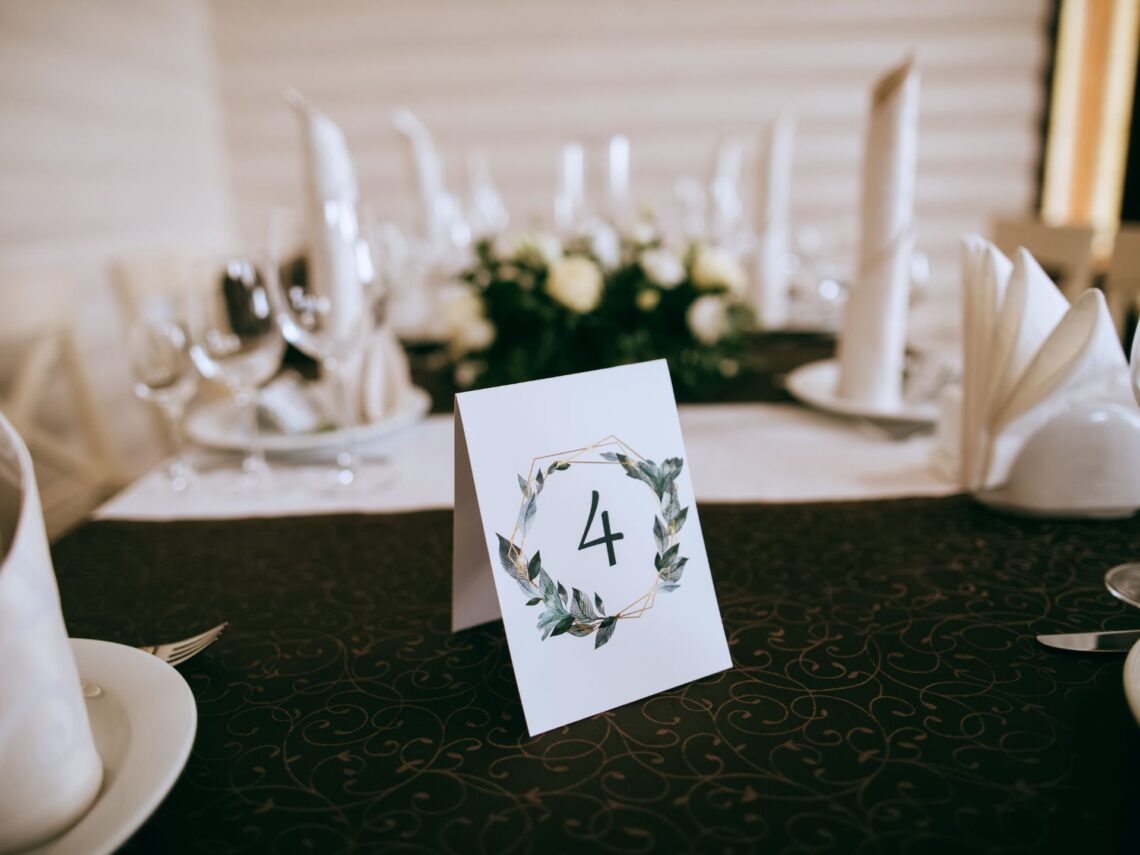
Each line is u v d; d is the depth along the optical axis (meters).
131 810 0.34
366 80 2.25
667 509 0.45
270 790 0.38
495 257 0.96
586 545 0.43
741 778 0.38
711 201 1.42
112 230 1.81
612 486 0.44
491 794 0.37
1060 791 0.36
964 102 2.19
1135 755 0.38
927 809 0.36
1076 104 2.12
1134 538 0.57
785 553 0.56
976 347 0.59
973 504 0.63
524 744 0.40
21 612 0.33
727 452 0.75
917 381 0.83
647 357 0.90
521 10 2.19
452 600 0.49
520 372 0.91
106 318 1.76
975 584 0.52
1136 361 0.45
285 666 0.46
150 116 1.99
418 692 0.44
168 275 1.39
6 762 0.33
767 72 2.20
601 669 0.42
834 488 0.67
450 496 0.67
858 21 2.15
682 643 0.44
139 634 0.50
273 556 0.58
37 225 1.53
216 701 0.44
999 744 0.39
